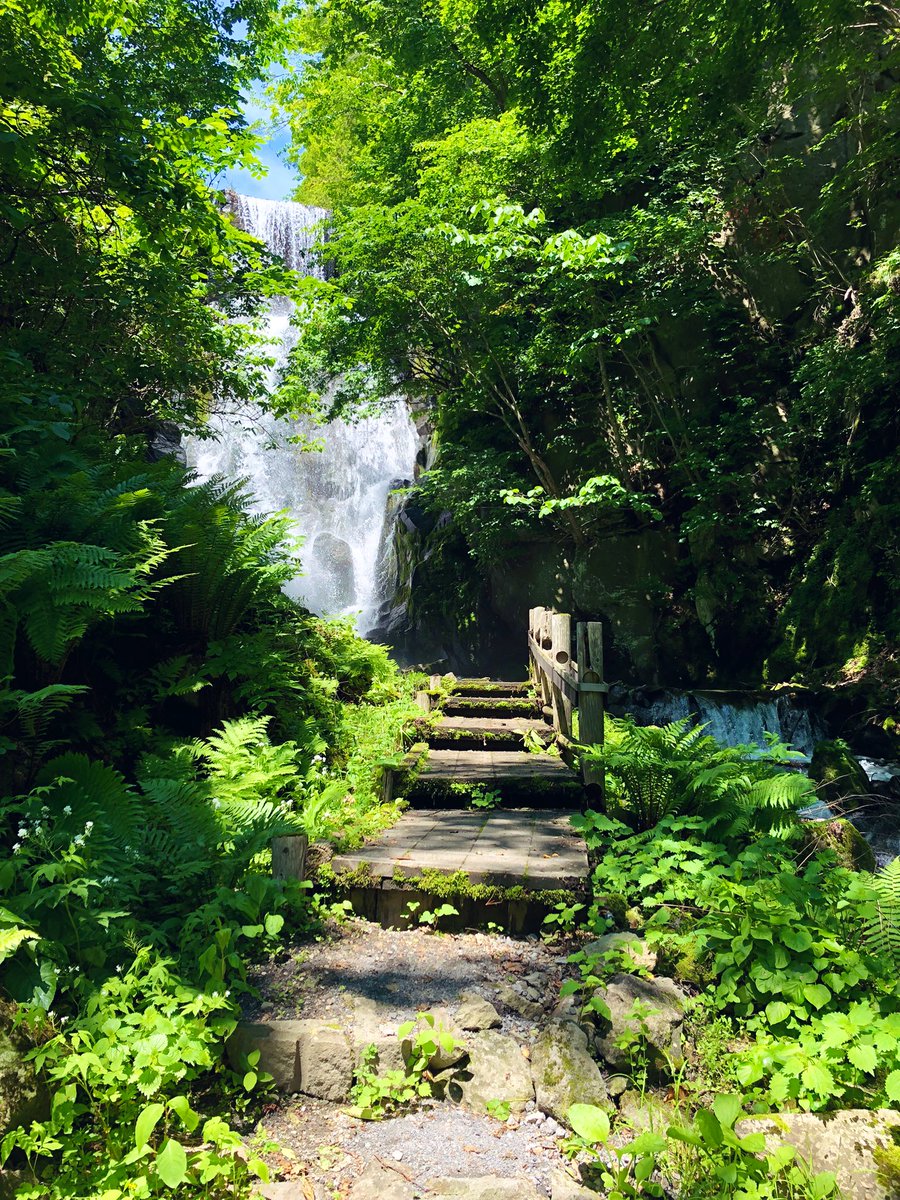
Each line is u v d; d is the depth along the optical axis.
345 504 24.16
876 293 12.95
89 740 4.73
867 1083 2.64
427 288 14.27
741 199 15.11
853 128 13.95
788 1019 3.00
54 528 4.39
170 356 8.60
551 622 7.35
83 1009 2.65
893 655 11.80
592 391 16.77
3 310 7.30
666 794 4.88
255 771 4.90
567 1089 2.71
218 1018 2.86
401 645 19.61
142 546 4.53
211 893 3.68
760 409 15.08
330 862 4.15
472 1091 2.79
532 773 5.81
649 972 3.26
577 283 12.99
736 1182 2.20
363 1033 2.97
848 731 11.54
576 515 16.66
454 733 7.16
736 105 11.28
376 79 19.23
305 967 3.48
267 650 6.02
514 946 3.74
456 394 17.41
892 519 12.47
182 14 10.28
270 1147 2.48
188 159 7.36
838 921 3.44
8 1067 2.28
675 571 15.97
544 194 14.91
